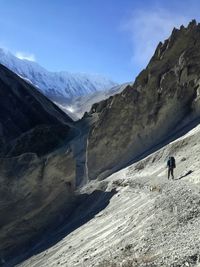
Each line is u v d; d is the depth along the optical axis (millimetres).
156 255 16109
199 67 55250
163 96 54906
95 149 55562
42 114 131125
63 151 44812
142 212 25719
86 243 27875
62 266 25500
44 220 41781
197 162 37000
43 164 43031
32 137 87812
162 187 30141
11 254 39312
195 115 50688
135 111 55625
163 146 48344
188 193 24359
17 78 140000
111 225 28750
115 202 36000
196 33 60406
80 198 43531
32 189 42531
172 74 56156
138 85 58656
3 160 43125
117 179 43406
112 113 56781
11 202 41688
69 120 156250
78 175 57625
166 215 21750
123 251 19672
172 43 60906
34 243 39469
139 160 49469
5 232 40562
